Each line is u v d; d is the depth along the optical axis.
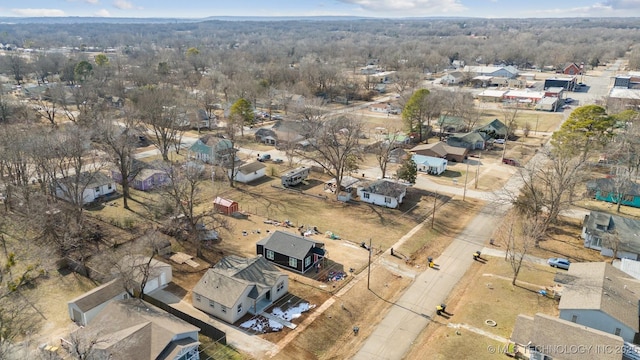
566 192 70.81
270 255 52.62
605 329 39.41
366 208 69.75
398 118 131.62
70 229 52.72
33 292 45.03
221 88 153.00
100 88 137.00
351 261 53.62
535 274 50.91
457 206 71.19
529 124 122.12
